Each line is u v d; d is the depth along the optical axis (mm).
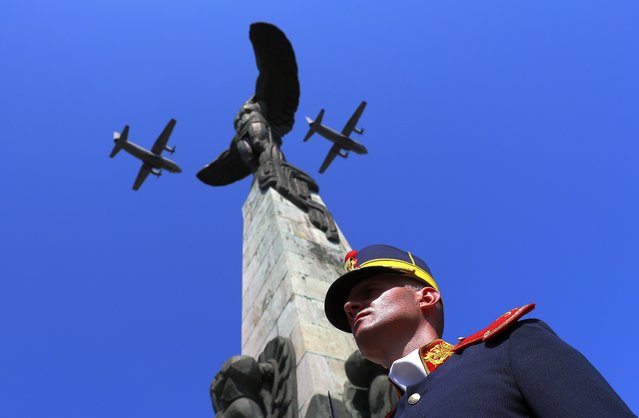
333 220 14469
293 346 9086
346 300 3738
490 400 2311
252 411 7891
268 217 14016
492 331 2631
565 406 2031
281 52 20109
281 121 21078
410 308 3312
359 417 7465
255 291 12422
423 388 2670
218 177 22500
